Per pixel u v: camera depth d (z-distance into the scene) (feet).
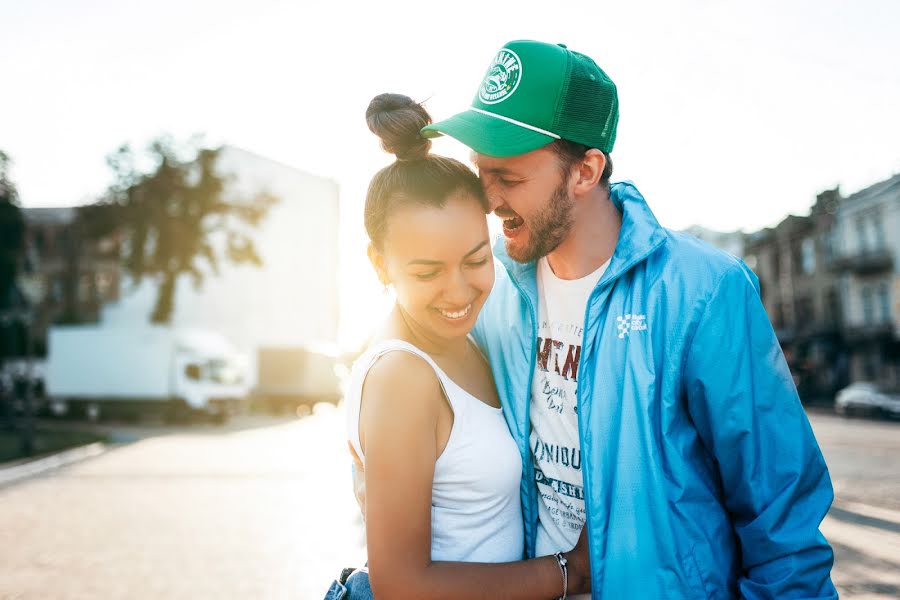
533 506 5.91
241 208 110.32
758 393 5.01
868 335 109.40
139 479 37.42
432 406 5.19
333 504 29.94
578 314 5.82
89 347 83.82
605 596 5.00
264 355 106.63
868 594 16.44
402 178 5.19
